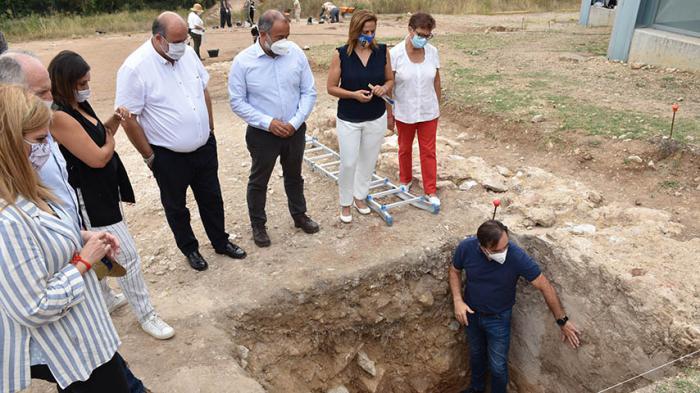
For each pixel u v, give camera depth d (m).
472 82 8.98
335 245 5.02
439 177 6.05
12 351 2.20
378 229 5.25
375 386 5.07
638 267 4.24
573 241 4.63
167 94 3.88
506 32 15.65
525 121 7.00
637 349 4.07
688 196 5.37
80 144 3.13
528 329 5.08
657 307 3.91
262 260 4.81
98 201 3.38
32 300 2.09
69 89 3.12
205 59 14.54
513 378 5.48
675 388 3.42
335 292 4.59
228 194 6.04
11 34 21.16
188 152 4.12
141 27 23.34
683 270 4.18
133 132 3.87
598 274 4.31
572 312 4.59
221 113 9.25
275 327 4.44
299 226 5.21
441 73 9.74
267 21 4.08
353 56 4.55
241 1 29.97
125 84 3.75
